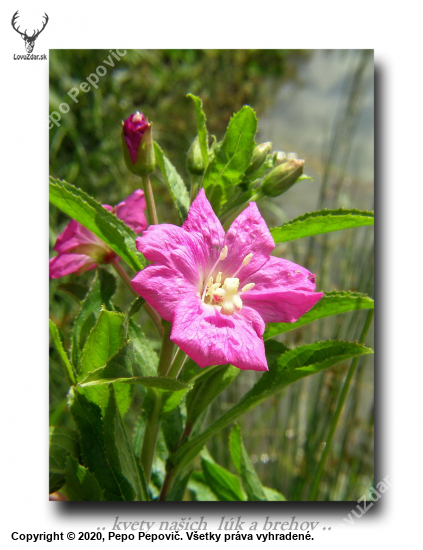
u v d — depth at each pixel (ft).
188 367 0.38
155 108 0.95
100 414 0.36
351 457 0.61
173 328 0.32
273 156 0.41
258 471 0.71
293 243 0.72
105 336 0.34
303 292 0.35
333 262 0.80
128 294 0.78
